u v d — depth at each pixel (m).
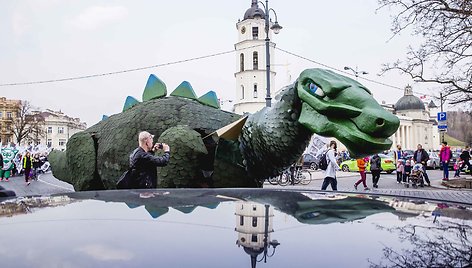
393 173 23.48
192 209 1.09
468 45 12.80
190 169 4.64
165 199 1.30
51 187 15.56
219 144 4.82
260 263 0.61
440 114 16.52
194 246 0.70
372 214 1.02
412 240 0.75
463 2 11.55
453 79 13.51
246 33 48.34
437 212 1.06
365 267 0.60
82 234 0.79
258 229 0.84
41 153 27.86
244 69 48.59
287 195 1.41
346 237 0.78
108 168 5.64
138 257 0.63
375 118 3.39
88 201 1.26
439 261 0.63
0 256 0.64
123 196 1.38
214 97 6.45
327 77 3.84
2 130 61.34
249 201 1.25
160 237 0.76
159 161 4.33
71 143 6.20
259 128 4.54
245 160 4.85
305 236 0.77
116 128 5.80
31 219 0.94
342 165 24.80
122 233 0.80
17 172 24.58
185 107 5.58
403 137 69.56
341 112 3.62
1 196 1.54
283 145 4.34
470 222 0.92
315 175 20.73
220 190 1.57
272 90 48.25
